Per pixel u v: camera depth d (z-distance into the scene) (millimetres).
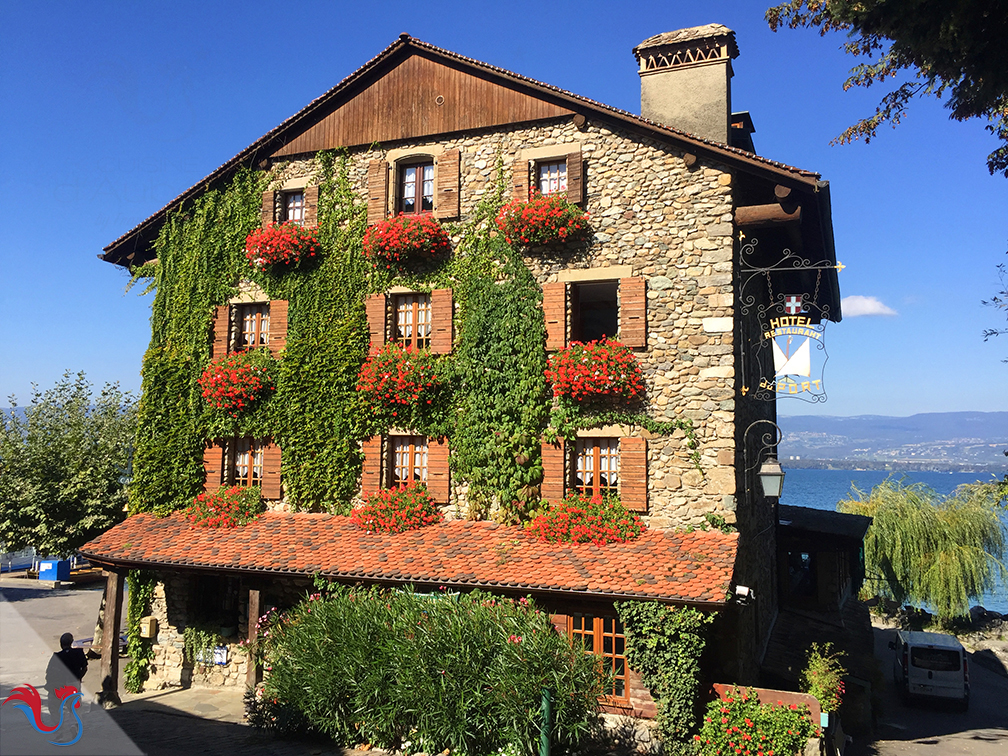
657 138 12227
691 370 11625
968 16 7652
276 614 12023
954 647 17859
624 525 11430
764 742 9453
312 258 14297
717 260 11680
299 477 13727
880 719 16250
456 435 12797
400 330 13875
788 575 17922
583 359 11883
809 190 11164
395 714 8945
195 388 14648
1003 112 10086
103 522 24172
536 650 8727
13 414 25969
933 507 26562
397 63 14336
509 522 12156
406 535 12383
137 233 15703
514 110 13219
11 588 27016
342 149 14492
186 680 13562
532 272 12781
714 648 10844
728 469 11234
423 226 13219
